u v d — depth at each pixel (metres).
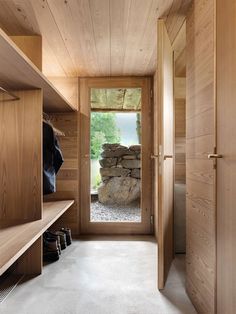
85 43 2.51
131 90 3.59
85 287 2.07
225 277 1.30
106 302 1.86
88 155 3.56
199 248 1.70
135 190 3.83
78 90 3.54
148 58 2.89
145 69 3.26
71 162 3.53
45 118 3.37
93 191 3.74
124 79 3.52
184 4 1.88
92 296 1.94
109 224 3.55
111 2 1.83
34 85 2.16
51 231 3.17
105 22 2.11
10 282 2.16
